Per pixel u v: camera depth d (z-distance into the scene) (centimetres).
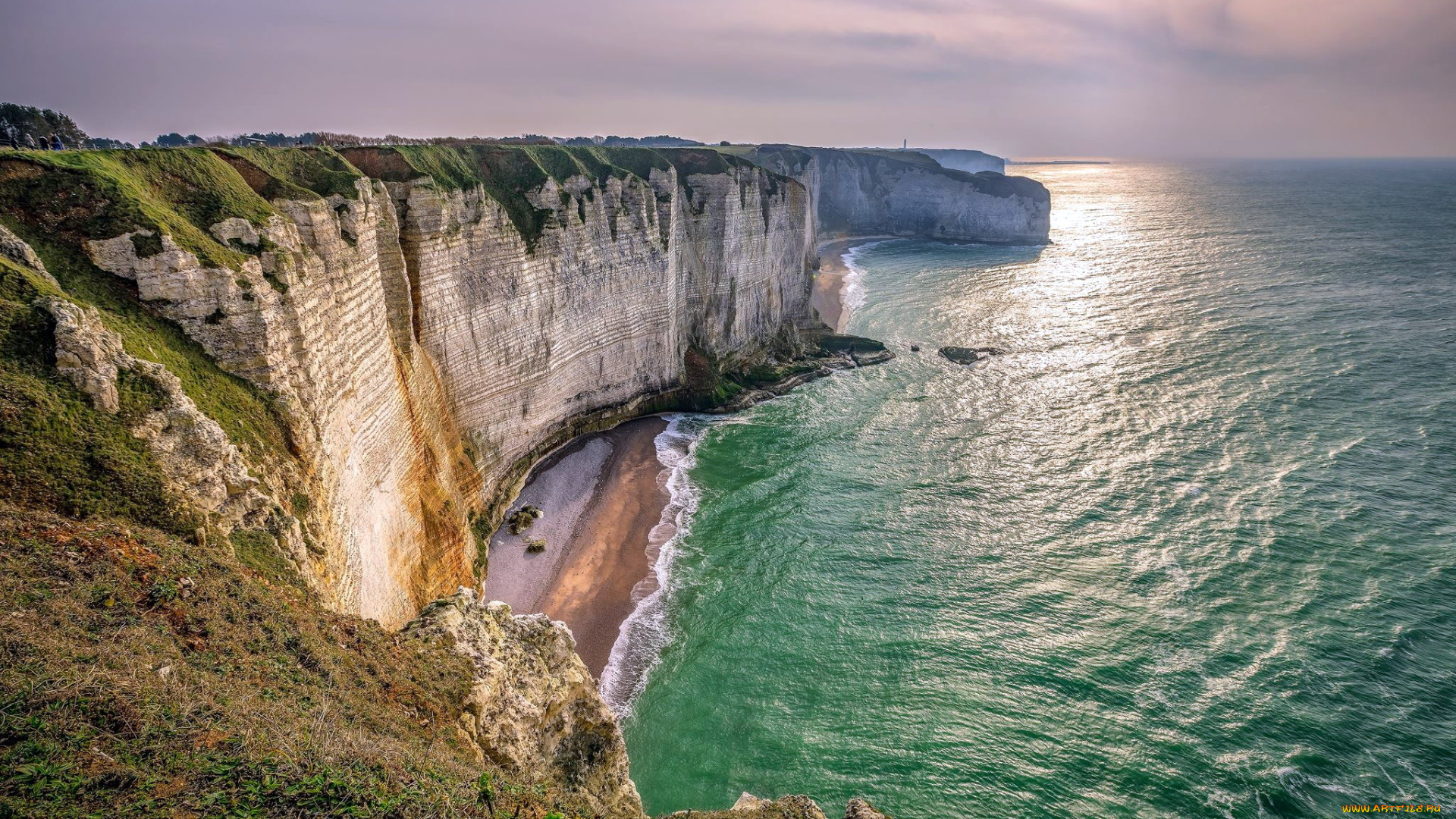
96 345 1811
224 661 1402
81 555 1441
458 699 1755
